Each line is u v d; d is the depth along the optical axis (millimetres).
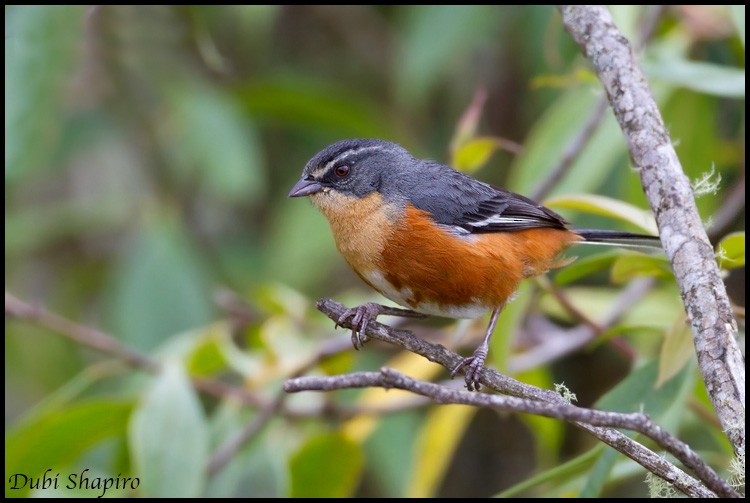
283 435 12086
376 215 9586
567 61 12812
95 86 14383
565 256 11625
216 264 15047
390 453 12750
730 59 12953
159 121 14688
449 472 14930
